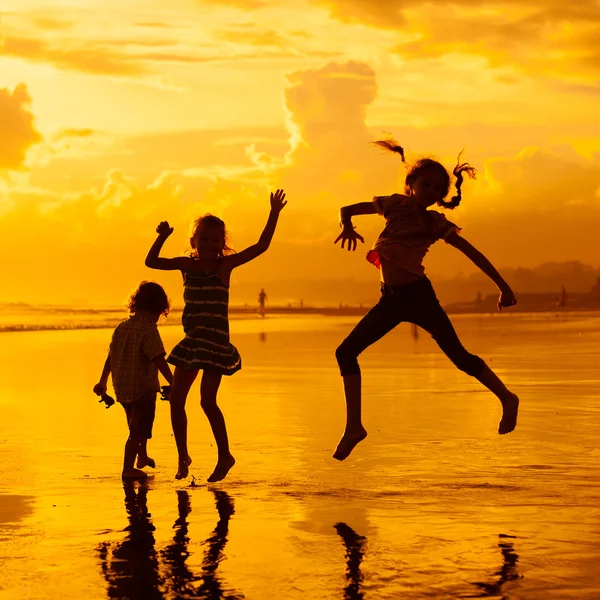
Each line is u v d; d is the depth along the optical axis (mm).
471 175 6062
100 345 25812
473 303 109375
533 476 6773
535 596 4012
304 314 73625
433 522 5363
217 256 6863
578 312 71688
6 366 18203
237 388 13469
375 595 4039
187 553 4734
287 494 6227
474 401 11617
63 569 4453
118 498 6156
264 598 4012
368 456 7723
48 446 8445
